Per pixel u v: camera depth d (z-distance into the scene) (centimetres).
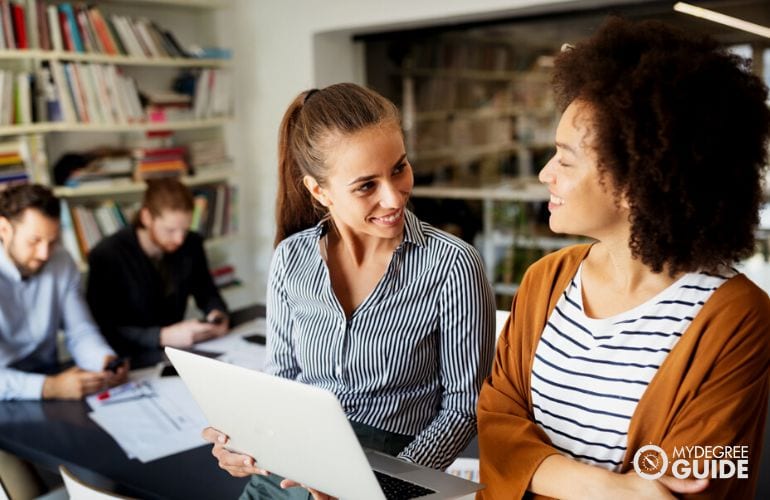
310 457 121
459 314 143
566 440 116
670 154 99
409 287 144
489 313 147
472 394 146
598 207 108
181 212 305
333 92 139
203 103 461
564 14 400
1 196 254
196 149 458
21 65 385
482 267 147
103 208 407
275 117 485
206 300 336
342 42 479
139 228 313
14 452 204
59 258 277
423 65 471
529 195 454
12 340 265
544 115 436
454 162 477
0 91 360
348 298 150
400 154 134
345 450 112
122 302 307
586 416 113
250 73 491
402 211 138
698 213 101
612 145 102
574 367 115
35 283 267
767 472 160
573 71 109
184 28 487
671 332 108
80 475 187
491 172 465
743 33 358
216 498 169
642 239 104
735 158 100
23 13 368
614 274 116
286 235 164
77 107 391
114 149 427
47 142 409
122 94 411
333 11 445
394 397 146
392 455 138
